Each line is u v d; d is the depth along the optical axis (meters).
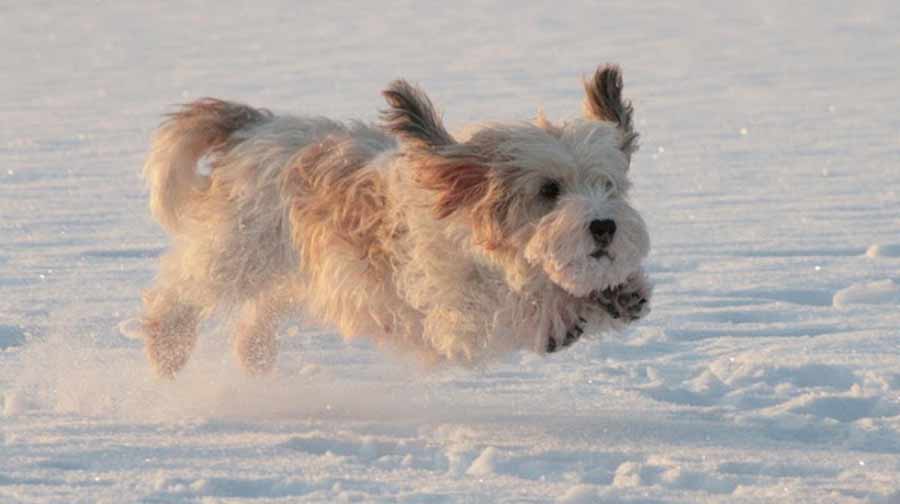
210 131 10.73
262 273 10.14
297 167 9.95
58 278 14.32
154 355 10.59
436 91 32.34
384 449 8.48
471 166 8.68
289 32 50.66
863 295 13.15
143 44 47.22
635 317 8.84
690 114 29.05
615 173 8.60
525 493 7.39
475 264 8.90
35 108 31.48
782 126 26.81
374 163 9.48
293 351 11.85
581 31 48.97
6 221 17.75
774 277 14.12
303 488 7.52
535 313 8.88
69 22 56.56
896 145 23.84
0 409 9.66
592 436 8.85
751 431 8.95
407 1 64.56
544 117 9.00
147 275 14.48
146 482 7.55
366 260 9.43
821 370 10.55
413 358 9.88
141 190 20.28
